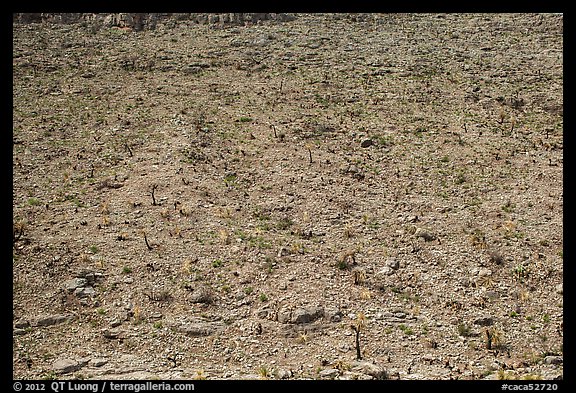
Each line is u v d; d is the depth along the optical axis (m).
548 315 23.53
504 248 27.39
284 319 22.64
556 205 30.56
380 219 29.66
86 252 25.86
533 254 26.97
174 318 22.83
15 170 32.44
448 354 21.30
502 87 44.12
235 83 44.91
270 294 24.05
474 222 29.38
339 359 20.81
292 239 27.61
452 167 34.28
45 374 19.66
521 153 35.69
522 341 22.14
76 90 43.22
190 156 33.66
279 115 39.66
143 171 32.22
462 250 27.28
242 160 34.12
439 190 32.12
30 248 25.84
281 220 29.06
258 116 39.47
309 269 25.47
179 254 26.06
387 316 23.19
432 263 26.44
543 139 37.16
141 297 23.70
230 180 32.09
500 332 22.56
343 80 45.41
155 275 24.83
